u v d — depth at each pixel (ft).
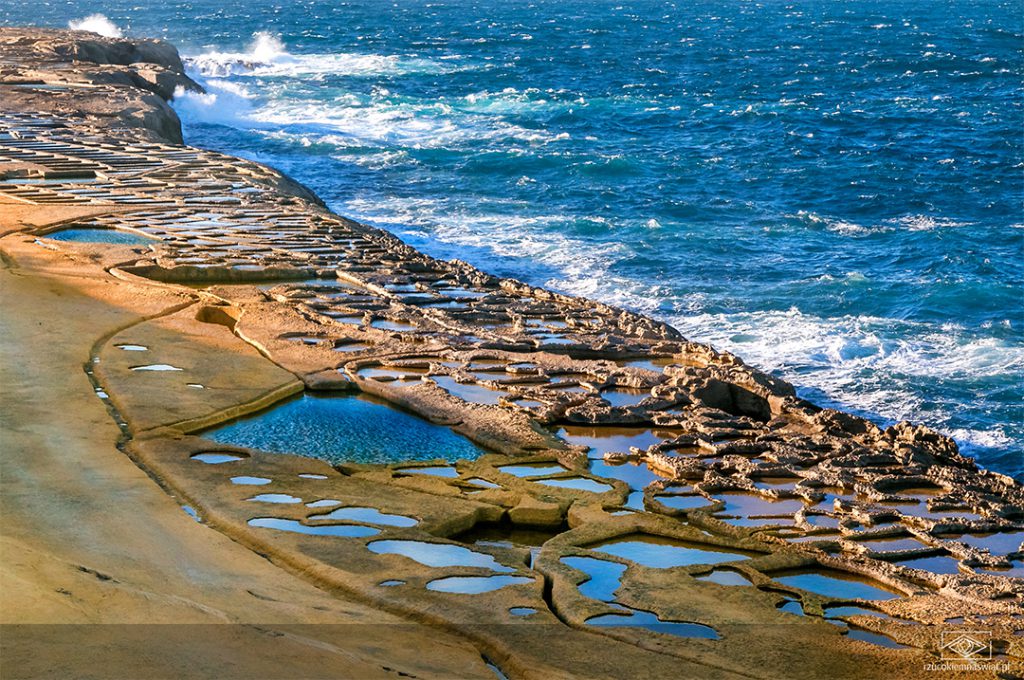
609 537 43.37
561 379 62.59
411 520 43.75
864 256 117.80
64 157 121.60
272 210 103.24
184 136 180.55
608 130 203.62
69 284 73.87
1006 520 45.88
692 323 94.89
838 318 96.94
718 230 127.34
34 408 51.85
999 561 42.04
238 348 64.13
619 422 56.59
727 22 491.31
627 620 36.52
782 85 272.72
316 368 61.52
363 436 53.83
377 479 47.88
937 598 38.91
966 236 127.03
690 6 626.64
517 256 113.19
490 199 142.31
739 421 56.80
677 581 39.29
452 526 43.60
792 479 50.14
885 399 79.87
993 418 77.25
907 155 179.52
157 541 39.47
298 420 55.47
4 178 110.93
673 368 63.57
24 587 31.53
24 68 198.29
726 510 46.57
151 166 120.78
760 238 125.39
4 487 43.14
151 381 57.21
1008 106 235.40
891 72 297.74
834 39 396.16
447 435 54.24
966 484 49.39
